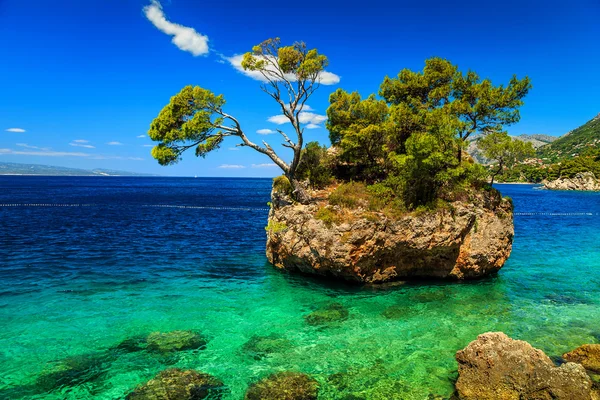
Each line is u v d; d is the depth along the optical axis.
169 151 22.98
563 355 12.70
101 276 22.17
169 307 17.44
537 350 11.04
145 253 28.75
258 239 36.47
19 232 37.19
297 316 16.59
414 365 12.40
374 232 20.08
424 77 28.53
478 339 11.45
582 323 15.81
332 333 14.82
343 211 21.03
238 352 13.20
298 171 26.02
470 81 26.64
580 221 52.44
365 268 20.78
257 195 112.75
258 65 22.97
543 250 31.39
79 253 28.00
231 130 23.88
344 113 28.98
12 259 25.55
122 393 10.70
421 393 10.87
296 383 11.19
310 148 27.95
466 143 22.48
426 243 20.77
